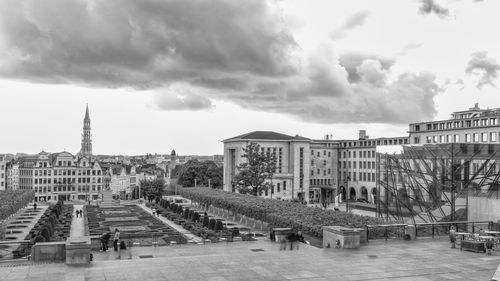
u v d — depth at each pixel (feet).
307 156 601.21
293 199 534.78
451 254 111.14
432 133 442.50
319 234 176.24
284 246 164.86
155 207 439.22
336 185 640.99
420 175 232.73
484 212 191.83
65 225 315.37
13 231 290.56
